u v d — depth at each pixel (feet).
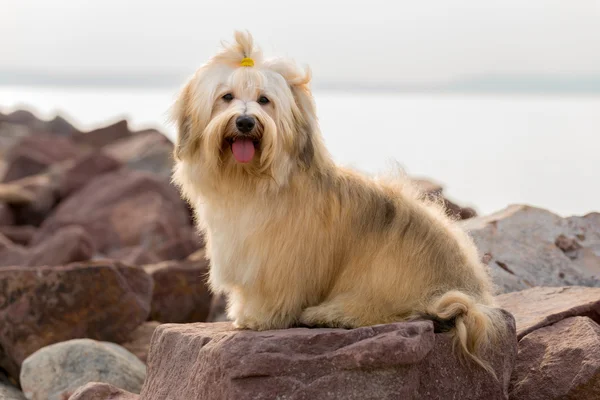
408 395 17.39
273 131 18.15
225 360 17.37
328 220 19.21
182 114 19.83
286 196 18.97
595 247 29.22
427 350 17.60
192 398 18.38
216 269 19.92
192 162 19.44
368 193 19.77
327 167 19.58
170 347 20.90
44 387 26.17
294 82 19.39
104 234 57.31
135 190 62.54
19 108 139.95
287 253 19.01
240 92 18.65
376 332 17.62
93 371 26.32
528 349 22.07
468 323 18.40
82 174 72.79
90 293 30.73
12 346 29.89
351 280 19.31
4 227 65.51
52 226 59.16
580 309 23.48
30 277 30.42
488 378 18.83
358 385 17.16
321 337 17.58
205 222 20.43
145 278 32.76
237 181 19.01
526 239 29.14
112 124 100.78
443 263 19.49
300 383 17.10
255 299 19.62
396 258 19.15
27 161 83.87
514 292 26.27
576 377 20.40
